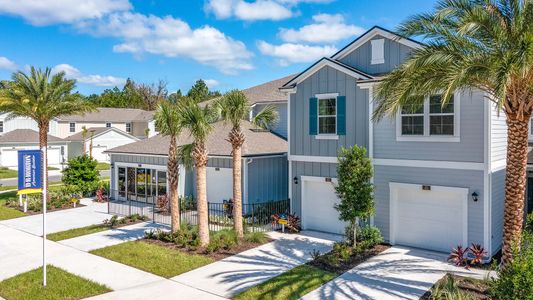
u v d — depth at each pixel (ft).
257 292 35.76
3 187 111.96
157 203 75.25
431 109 46.44
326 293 35.24
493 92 34.12
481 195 43.39
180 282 38.81
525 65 29.04
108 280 39.75
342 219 47.26
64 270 42.83
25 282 39.47
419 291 35.32
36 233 59.47
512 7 33.27
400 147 48.88
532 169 51.52
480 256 41.55
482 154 43.16
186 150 53.26
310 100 56.70
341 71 53.36
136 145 87.51
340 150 52.34
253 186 67.77
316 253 45.03
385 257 45.14
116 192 87.61
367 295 34.63
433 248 47.52
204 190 50.19
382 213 50.70
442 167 45.93
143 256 47.01
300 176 58.49
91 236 56.95
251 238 51.88
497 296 30.40
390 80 37.60
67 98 85.92
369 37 55.11
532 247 31.09
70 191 87.66
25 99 80.18
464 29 32.50
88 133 182.19
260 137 78.18
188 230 55.16
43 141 85.40
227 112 50.67
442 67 33.94
